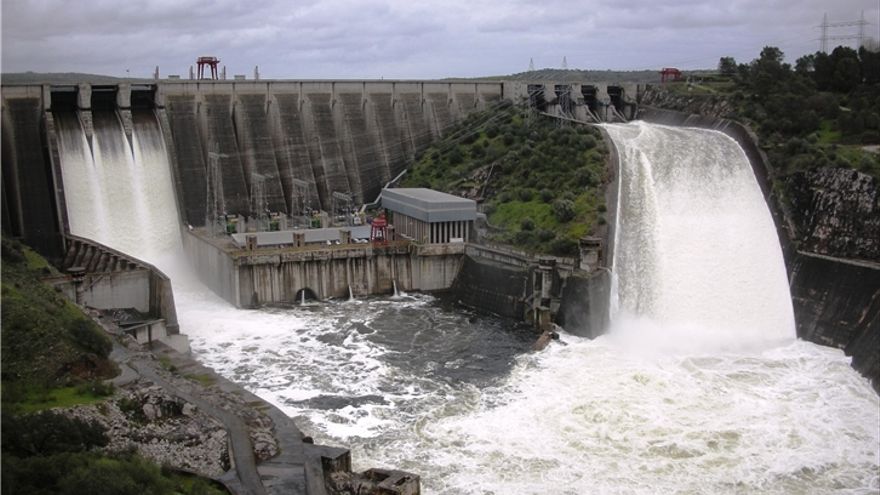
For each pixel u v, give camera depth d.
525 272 106.56
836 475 65.19
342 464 60.66
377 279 119.25
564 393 81.06
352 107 145.25
